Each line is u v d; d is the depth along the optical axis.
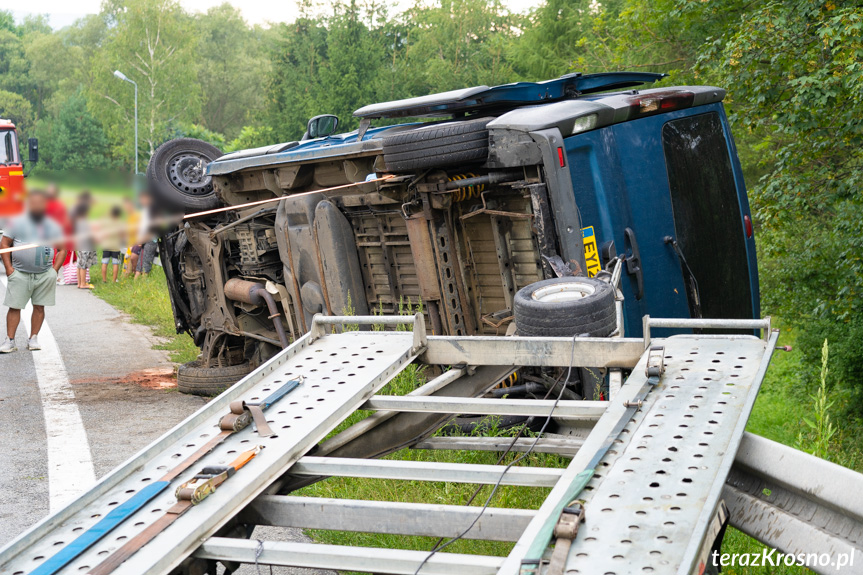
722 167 6.71
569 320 4.10
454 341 4.03
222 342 8.85
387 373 3.83
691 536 2.22
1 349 11.26
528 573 2.12
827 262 12.00
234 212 8.42
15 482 5.67
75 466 6.01
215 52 117.94
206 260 8.57
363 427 3.83
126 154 80.81
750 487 2.91
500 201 5.88
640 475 2.58
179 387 8.68
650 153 6.03
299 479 3.35
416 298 6.60
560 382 5.37
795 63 10.22
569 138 5.44
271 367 3.98
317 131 8.59
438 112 6.59
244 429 3.41
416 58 64.38
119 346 11.81
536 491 4.60
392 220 6.58
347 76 61.38
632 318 5.67
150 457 3.22
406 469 3.03
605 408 3.29
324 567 2.52
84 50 114.44
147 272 19.95
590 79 6.72
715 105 6.79
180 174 8.62
